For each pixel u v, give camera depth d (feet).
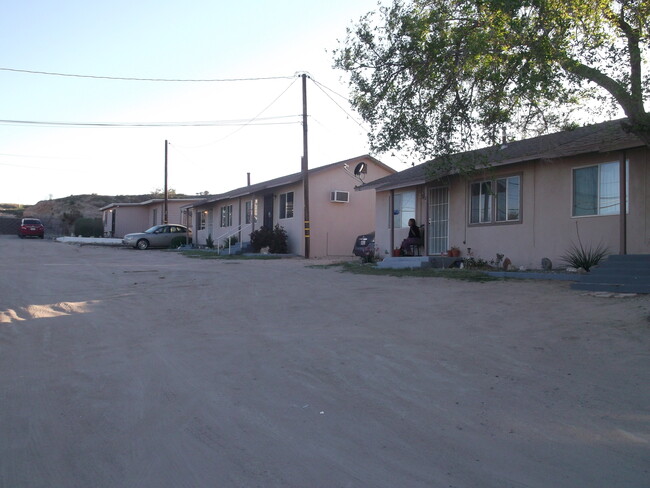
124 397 21.86
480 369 23.81
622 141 41.78
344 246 91.97
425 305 37.27
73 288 50.11
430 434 17.61
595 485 14.34
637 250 43.27
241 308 39.34
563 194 49.34
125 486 14.87
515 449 16.46
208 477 15.19
